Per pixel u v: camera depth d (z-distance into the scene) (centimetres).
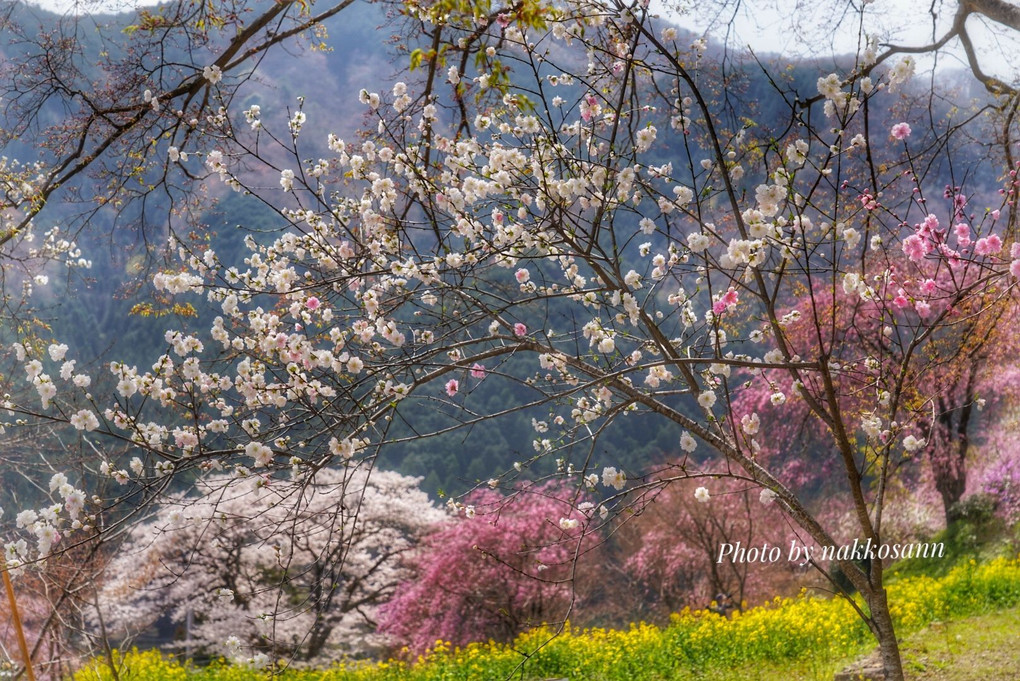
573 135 443
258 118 475
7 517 601
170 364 375
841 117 352
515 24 383
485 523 1294
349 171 457
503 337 412
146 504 362
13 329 679
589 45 406
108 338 2459
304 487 370
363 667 1065
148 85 667
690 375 418
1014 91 626
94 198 702
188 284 404
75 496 361
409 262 401
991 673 598
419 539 1400
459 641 1255
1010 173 479
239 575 1262
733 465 1332
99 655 852
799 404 1323
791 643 825
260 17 680
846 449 401
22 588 754
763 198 323
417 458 2398
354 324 396
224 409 386
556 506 1323
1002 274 384
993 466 1202
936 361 470
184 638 1367
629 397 413
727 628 905
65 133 656
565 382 437
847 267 463
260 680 938
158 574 1253
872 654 723
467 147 422
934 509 1338
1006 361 973
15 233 648
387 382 380
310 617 1272
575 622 1370
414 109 565
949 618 793
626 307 391
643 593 1530
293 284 412
